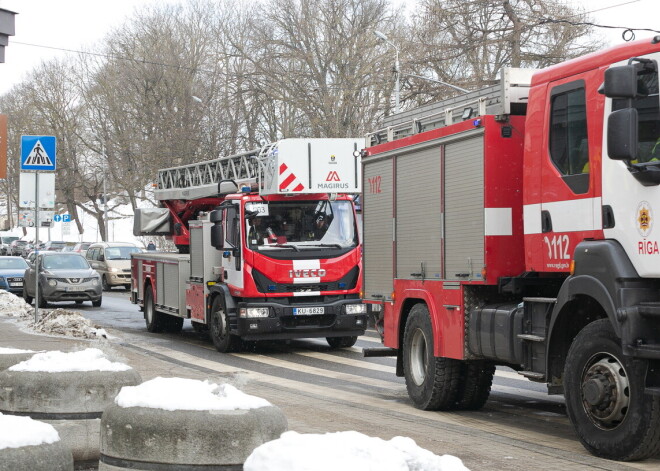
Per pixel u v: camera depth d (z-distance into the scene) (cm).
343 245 1688
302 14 4828
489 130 927
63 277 2989
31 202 1936
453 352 982
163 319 2098
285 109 5134
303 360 1600
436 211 1028
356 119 4722
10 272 3484
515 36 4022
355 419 953
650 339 711
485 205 926
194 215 2131
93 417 644
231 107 5438
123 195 7019
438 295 1017
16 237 9069
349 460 308
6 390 642
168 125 5556
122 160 6141
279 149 1630
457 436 867
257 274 1642
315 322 1677
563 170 826
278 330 1644
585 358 766
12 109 7700
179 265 1906
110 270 3947
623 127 702
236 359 1609
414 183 1082
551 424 955
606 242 751
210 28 5738
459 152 981
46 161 1933
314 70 4794
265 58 4934
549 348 821
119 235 9456
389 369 1477
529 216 877
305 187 1636
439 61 4238
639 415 714
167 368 1375
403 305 1105
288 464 309
